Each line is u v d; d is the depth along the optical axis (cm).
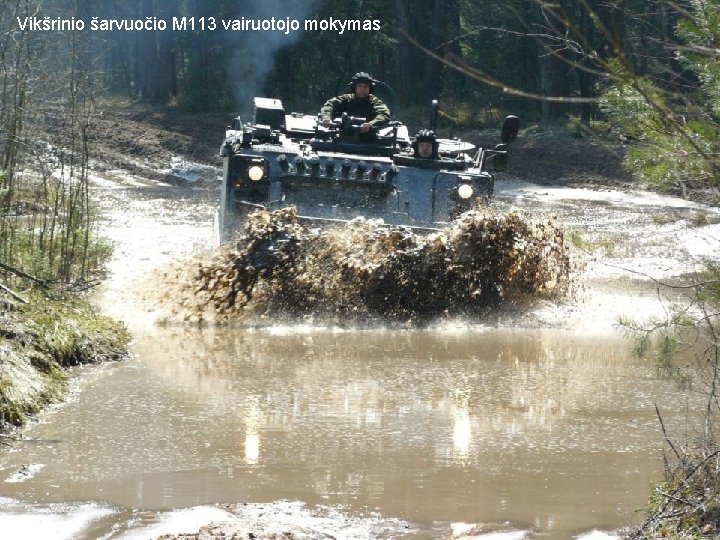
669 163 1100
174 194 5734
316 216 2911
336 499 1307
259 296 2581
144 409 1727
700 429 1584
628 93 1078
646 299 2750
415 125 9481
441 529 1208
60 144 3008
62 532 1185
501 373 2014
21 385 1731
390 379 1958
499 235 2614
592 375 1988
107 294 2783
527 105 10450
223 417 1683
